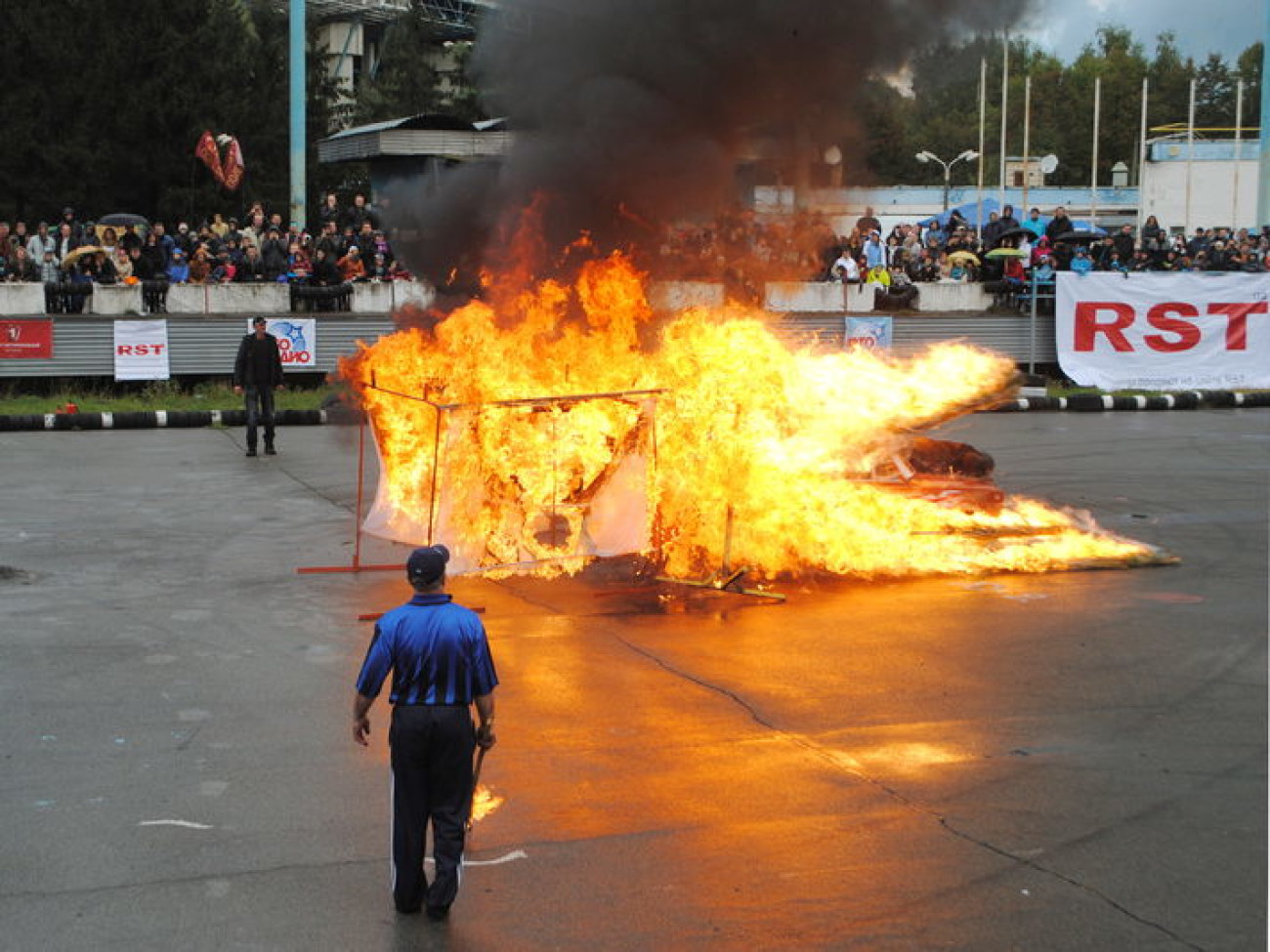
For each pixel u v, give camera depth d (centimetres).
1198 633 973
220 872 561
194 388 2372
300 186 2908
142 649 900
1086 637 960
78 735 730
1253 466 1800
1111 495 1564
